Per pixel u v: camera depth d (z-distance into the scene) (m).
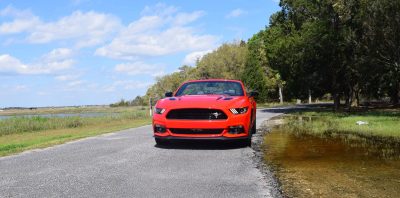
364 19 21.98
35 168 6.55
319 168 6.43
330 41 30.02
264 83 63.94
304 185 5.29
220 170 6.23
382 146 9.16
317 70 33.56
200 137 8.05
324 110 32.78
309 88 36.53
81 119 22.50
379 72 29.02
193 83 10.16
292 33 33.97
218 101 8.25
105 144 9.51
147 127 14.97
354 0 25.16
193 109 8.05
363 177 5.79
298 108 39.09
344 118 19.03
